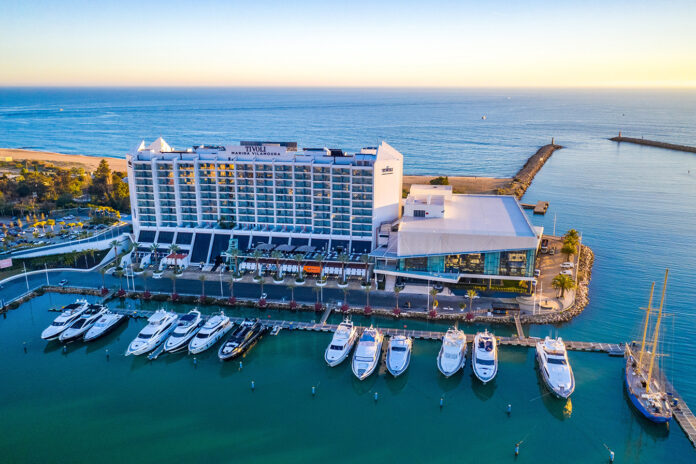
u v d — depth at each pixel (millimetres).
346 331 106062
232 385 95438
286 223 151625
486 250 125000
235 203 152000
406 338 104875
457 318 116000
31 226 180875
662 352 103500
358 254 143375
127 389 94125
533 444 80188
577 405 88812
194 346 104500
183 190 152375
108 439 80625
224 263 144750
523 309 119500
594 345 104562
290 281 135625
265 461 76125
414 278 134500
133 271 140375
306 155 151125
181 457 76750
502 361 101938
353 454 77875
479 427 84188
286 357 104062
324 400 91188
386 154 147875
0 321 118312
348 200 144750
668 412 83250
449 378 96188
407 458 77062
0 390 93375
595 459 77250
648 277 144125
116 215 188000
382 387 94750
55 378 97500
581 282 136375
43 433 82000
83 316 115438
